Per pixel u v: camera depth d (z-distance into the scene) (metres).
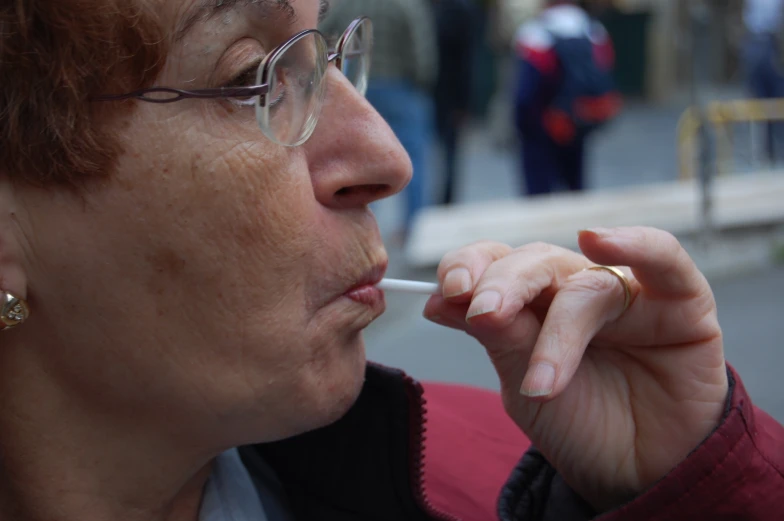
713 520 1.15
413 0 5.45
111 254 0.96
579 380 1.26
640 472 1.25
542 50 6.30
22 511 1.08
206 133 0.95
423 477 1.46
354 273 1.08
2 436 1.05
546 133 6.47
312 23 1.04
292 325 1.02
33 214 0.95
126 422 1.04
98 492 1.08
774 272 5.35
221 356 1.00
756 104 8.34
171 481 1.12
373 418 1.31
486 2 10.47
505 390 1.29
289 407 1.06
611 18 13.55
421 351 4.33
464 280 1.13
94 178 0.93
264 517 1.28
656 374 1.24
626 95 13.95
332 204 1.07
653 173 9.00
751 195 6.41
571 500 1.31
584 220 5.74
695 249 5.64
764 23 9.37
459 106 7.59
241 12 0.96
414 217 5.77
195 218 0.96
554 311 1.12
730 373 1.25
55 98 0.91
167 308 0.98
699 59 6.05
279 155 0.99
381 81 5.46
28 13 0.89
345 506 1.36
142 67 0.92
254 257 0.98
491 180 8.96
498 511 1.26
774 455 1.19
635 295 1.19
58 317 0.99
